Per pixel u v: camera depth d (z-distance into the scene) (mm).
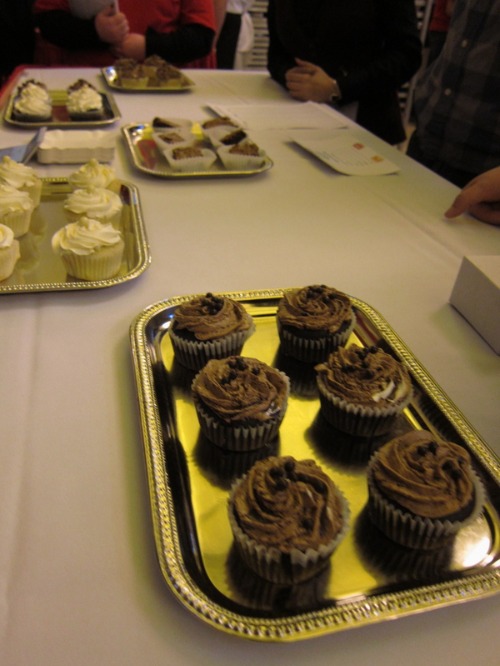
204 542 320
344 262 607
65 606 278
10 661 254
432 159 1011
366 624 271
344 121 1053
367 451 395
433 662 268
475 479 339
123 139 926
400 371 418
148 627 273
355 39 1187
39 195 676
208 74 1369
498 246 653
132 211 657
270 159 854
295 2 1190
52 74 1283
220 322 449
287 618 271
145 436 359
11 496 330
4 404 395
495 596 297
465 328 516
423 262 616
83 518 321
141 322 463
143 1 1422
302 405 433
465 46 879
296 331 458
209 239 639
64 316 493
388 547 328
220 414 371
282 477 321
